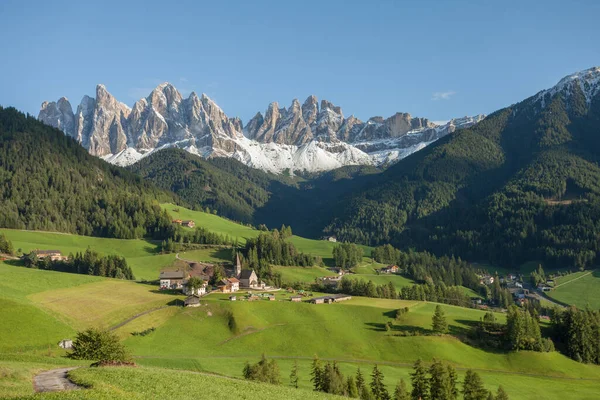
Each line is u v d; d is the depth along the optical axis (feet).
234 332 583.17
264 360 415.03
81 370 255.09
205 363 483.92
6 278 643.04
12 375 232.32
